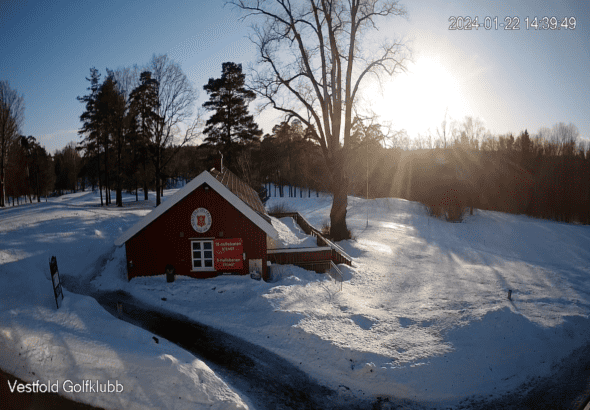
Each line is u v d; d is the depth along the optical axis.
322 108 27.27
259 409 8.64
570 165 50.88
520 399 9.32
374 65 26.47
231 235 17.06
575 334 12.22
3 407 8.05
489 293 15.99
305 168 70.00
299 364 10.51
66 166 107.19
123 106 46.94
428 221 43.31
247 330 12.27
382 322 12.66
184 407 8.27
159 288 15.75
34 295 12.95
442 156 70.19
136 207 50.00
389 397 9.35
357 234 32.22
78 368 9.05
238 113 48.50
